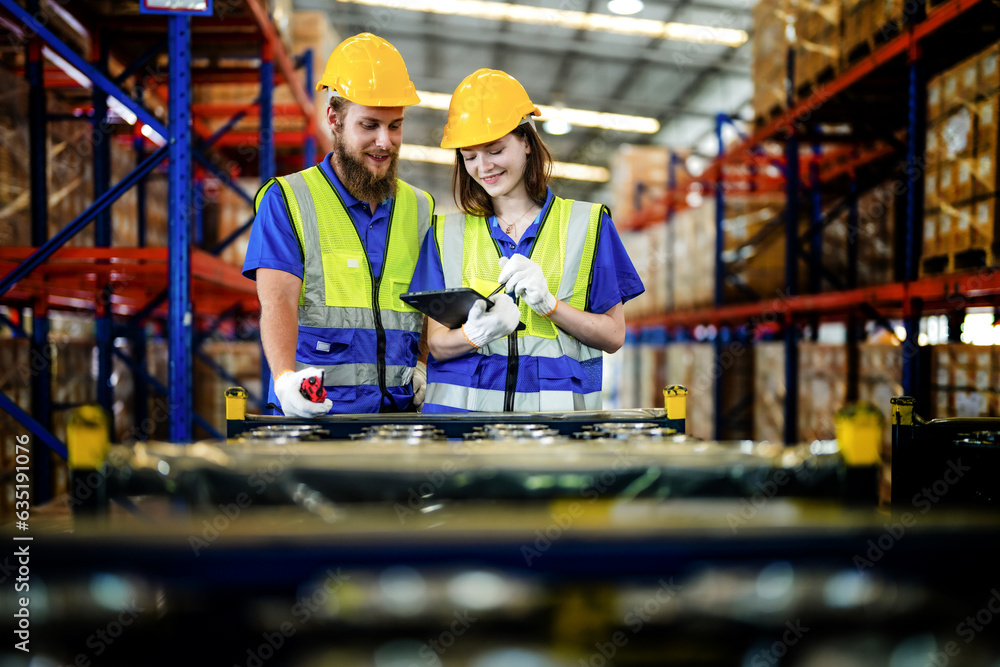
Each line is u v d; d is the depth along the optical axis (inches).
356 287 75.4
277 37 179.9
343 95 69.8
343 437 55.4
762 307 223.9
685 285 315.6
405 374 79.4
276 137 226.2
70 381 167.2
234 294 203.2
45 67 175.2
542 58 627.5
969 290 123.4
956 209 128.0
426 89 686.5
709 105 657.6
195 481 37.5
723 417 267.9
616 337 74.2
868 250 206.1
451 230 78.7
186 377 117.3
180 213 117.0
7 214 127.0
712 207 277.4
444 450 42.6
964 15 128.9
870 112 198.5
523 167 75.1
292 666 34.1
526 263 67.5
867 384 178.9
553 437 50.1
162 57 179.8
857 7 163.5
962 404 132.1
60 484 159.2
